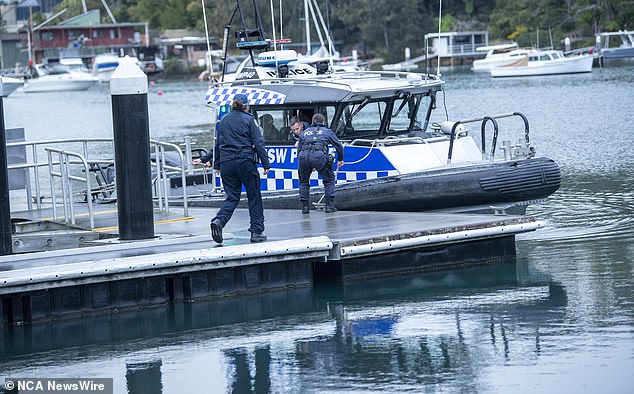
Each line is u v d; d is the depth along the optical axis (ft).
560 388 72.43
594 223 129.29
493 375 75.56
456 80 516.73
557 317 88.89
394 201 120.47
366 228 105.60
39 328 90.12
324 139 115.85
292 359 81.35
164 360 82.28
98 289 92.32
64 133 334.44
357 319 91.20
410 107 128.47
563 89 403.95
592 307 91.40
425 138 127.03
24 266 90.89
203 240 100.83
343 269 102.12
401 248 102.01
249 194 98.53
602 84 422.41
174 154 160.76
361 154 123.24
